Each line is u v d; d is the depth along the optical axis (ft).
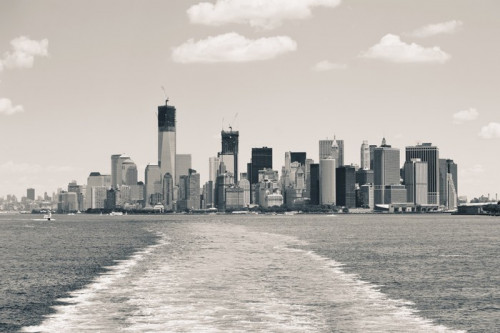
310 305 231.91
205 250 497.05
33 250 548.31
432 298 254.27
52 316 217.97
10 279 329.11
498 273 345.31
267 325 196.44
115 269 364.17
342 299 246.06
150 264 383.65
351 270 354.13
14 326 202.08
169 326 194.80
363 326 196.95
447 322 206.69
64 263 416.05
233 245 561.43
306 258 423.23
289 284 286.87
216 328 192.13
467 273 345.10
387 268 367.04
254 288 272.72
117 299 245.24
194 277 311.88
